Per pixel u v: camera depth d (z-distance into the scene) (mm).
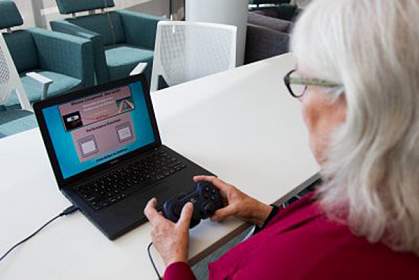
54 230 884
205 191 933
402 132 462
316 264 507
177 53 2180
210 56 2182
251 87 1712
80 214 930
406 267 495
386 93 459
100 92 1013
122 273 785
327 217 557
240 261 649
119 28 3736
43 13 3592
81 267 795
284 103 1562
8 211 934
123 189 979
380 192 491
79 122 980
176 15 4926
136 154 1090
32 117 2043
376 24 468
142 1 4480
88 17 3553
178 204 894
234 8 2939
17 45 2938
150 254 831
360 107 472
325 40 504
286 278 522
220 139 1280
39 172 1081
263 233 668
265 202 1005
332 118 536
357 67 469
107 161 1033
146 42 3652
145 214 893
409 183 476
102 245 849
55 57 2936
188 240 832
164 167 1069
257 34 3141
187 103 1531
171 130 1323
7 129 1899
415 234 489
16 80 2170
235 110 1489
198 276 1373
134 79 1081
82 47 2738
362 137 485
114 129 1043
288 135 1317
